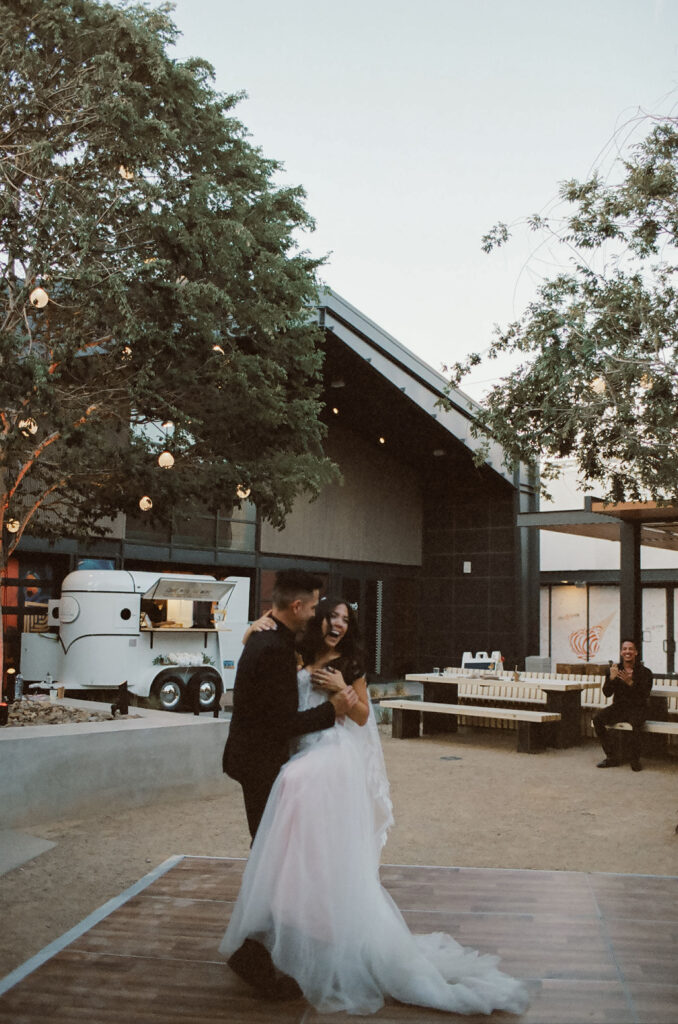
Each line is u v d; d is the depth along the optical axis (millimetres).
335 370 21453
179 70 8250
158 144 8195
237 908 3697
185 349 8805
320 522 23969
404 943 3594
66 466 9281
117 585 14492
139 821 7223
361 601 25141
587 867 5883
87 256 8094
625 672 10156
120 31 7961
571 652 26422
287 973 3457
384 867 5535
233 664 16188
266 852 3586
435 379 22469
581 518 20359
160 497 10195
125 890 5035
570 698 11969
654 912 4621
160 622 15078
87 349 9180
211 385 9438
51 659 14883
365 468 25422
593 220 9000
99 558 18578
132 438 10547
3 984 3625
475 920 4480
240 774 3779
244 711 3777
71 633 14531
